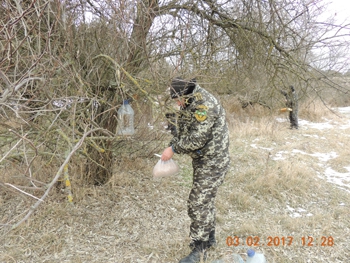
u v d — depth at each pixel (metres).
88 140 2.44
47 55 2.15
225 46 4.43
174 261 2.69
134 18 2.29
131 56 2.61
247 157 5.73
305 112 9.99
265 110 9.78
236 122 8.32
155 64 2.61
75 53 2.43
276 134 7.36
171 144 2.54
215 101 2.35
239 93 8.66
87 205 3.48
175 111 2.33
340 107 12.76
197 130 2.29
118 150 4.45
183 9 3.63
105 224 3.20
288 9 4.04
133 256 2.72
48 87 2.01
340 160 5.76
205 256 2.65
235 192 4.17
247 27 4.27
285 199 4.15
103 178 3.91
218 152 2.44
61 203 3.41
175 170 2.59
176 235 3.08
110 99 3.01
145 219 3.35
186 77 2.42
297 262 2.82
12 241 2.79
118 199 3.68
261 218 3.59
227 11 4.46
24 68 2.05
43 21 2.19
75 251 2.75
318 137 7.57
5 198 3.43
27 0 2.14
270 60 4.09
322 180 4.91
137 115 4.13
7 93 1.52
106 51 2.59
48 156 2.93
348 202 4.18
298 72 4.04
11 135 2.37
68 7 2.26
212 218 2.55
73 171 3.89
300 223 3.49
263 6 4.16
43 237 2.88
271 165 5.36
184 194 4.02
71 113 2.13
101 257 2.69
